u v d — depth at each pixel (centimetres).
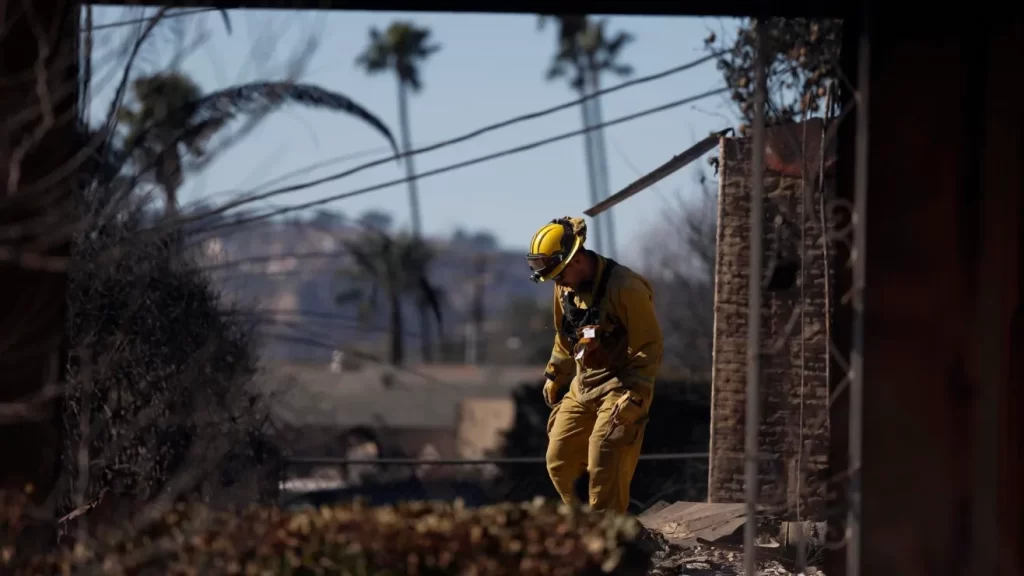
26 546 448
